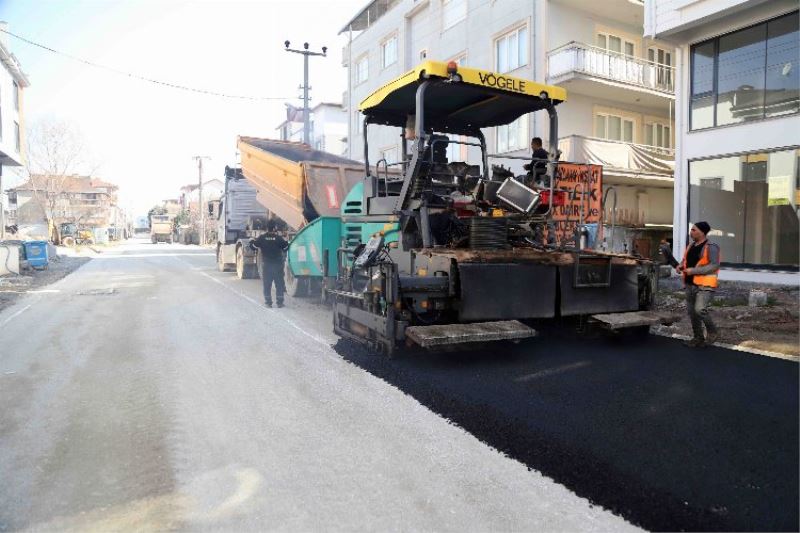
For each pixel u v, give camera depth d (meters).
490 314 5.72
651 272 6.85
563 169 9.91
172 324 8.42
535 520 2.88
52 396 4.93
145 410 4.56
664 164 17.77
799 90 10.71
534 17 17.19
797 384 5.14
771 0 10.64
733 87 11.88
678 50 12.88
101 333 7.74
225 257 17.84
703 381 5.26
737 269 11.68
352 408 4.60
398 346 5.85
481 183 6.90
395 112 7.50
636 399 4.74
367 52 27.62
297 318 8.95
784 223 10.98
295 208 11.34
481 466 3.51
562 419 4.28
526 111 7.34
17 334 7.75
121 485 3.27
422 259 6.11
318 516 2.93
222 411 4.54
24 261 18.16
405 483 3.29
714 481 3.26
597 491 3.17
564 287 6.13
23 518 2.91
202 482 3.31
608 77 16.84
